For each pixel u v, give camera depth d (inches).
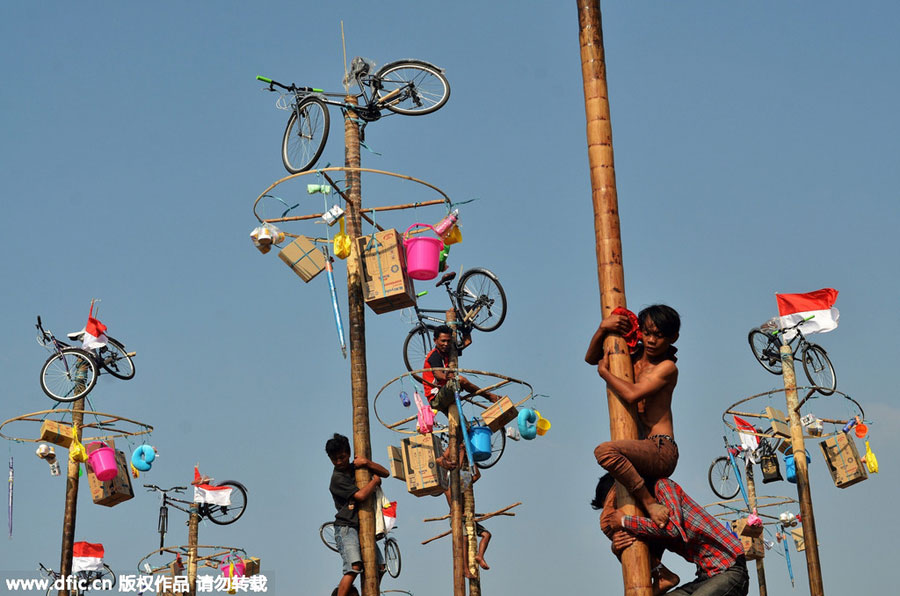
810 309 823.1
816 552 802.2
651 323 241.1
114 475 606.5
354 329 443.5
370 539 410.9
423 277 442.6
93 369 647.8
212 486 989.8
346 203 455.8
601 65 266.7
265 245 433.7
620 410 237.3
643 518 229.3
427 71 505.0
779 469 883.4
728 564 230.8
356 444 427.5
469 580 645.9
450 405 566.3
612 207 255.1
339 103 486.9
